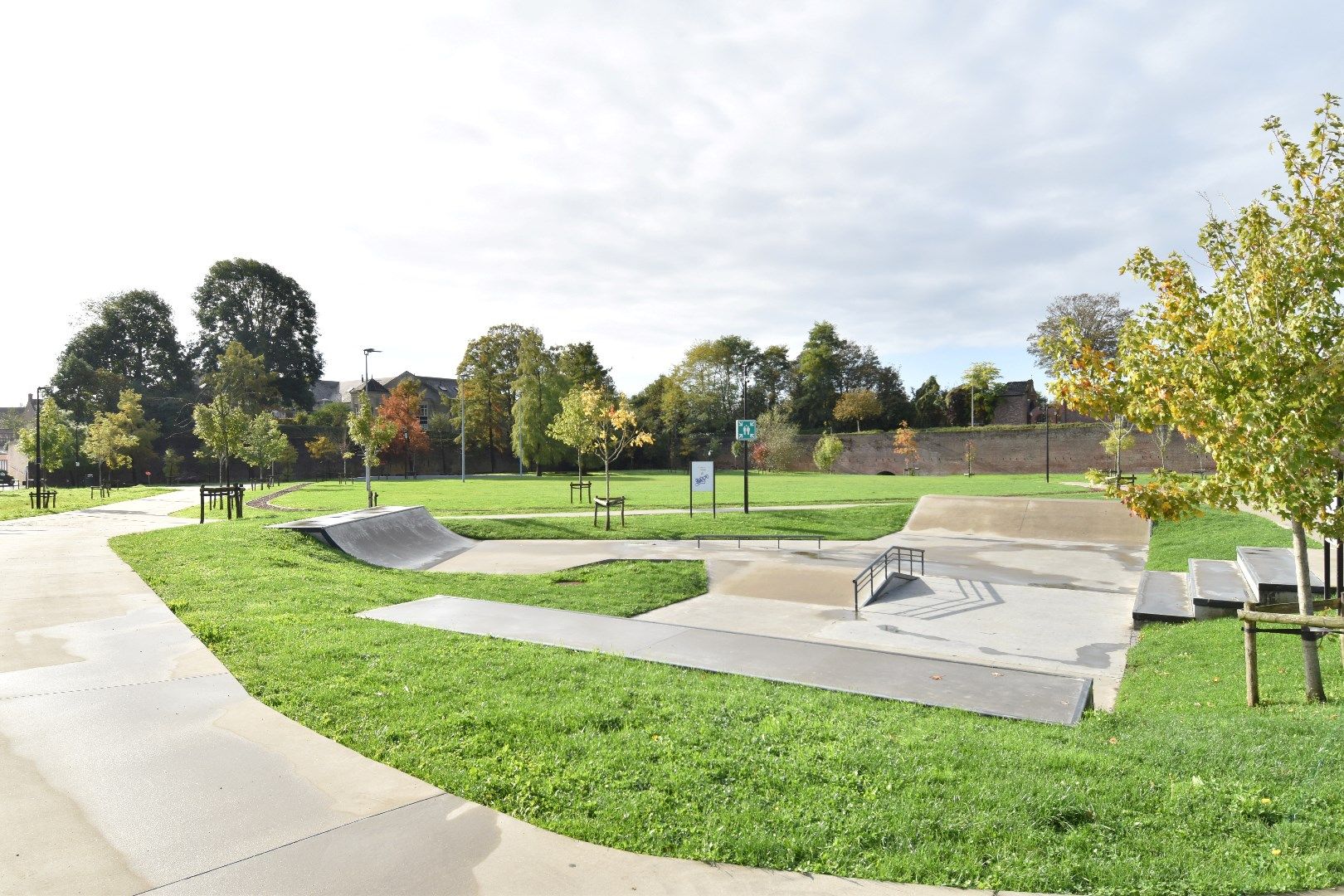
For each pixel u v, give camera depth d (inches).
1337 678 312.8
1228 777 188.1
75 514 1044.5
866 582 602.2
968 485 1727.4
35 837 154.0
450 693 246.5
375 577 541.0
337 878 141.6
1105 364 302.4
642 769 191.0
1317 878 142.4
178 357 3078.2
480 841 156.3
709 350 3570.4
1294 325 247.0
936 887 143.5
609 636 349.7
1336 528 253.9
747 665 307.9
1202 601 464.4
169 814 164.9
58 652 288.7
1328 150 259.6
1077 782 184.9
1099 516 956.0
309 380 3348.9
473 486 1868.8
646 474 2758.4
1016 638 446.3
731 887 141.6
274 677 259.0
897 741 213.2
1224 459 270.5
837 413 3216.0
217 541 597.0
